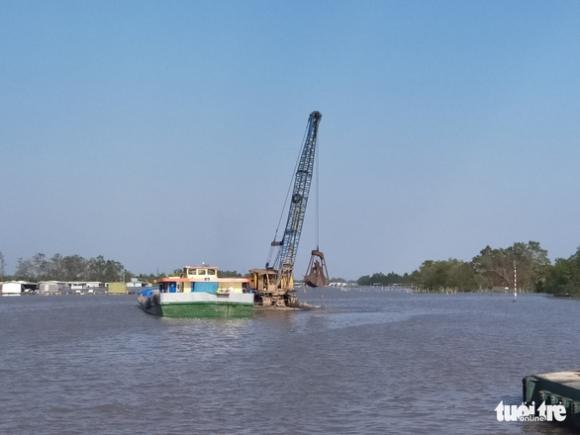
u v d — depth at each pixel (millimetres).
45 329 94125
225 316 105875
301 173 138125
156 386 43625
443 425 33344
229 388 42906
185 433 31859
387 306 184625
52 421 34250
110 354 61188
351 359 57625
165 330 88375
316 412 36125
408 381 45750
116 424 33594
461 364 54562
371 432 32000
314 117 135875
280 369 51281
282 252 140125
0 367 52656
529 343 73062
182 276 113875
